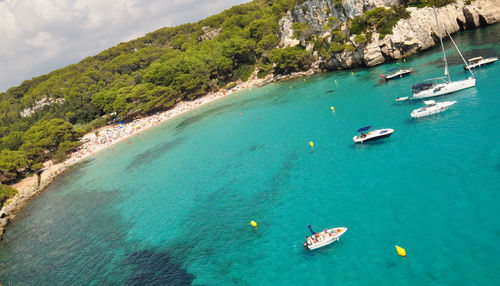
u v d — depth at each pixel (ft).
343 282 86.22
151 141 332.19
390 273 84.12
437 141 140.56
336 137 183.21
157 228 150.00
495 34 269.03
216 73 489.67
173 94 457.27
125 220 169.78
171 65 487.61
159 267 120.06
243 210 141.28
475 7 313.73
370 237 98.99
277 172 166.20
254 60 501.56
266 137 224.74
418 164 129.29
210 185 177.68
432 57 276.00
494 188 100.89
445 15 315.17
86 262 139.64
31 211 238.07
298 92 325.62
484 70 198.90
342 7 368.89
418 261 84.58
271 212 132.05
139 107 442.91
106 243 151.33
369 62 321.11
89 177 276.62
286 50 413.80
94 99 477.77
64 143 370.12
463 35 308.19
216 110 374.02
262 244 113.91
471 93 174.09
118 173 259.60
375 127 176.86
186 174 206.69
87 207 207.92
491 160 114.52
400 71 252.01
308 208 125.80
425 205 104.88
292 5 460.55
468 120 147.54
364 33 326.85
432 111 167.02
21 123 483.92
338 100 251.80
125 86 501.56
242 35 547.08
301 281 91.40
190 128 329.52
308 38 414.62
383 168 135.74
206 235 131.64
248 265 105.40
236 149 221.25
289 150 188.34
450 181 111.96
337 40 348.79
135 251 136.26
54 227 192.34
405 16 310.24
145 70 557.33
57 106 517.55
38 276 140.97
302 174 154.92
